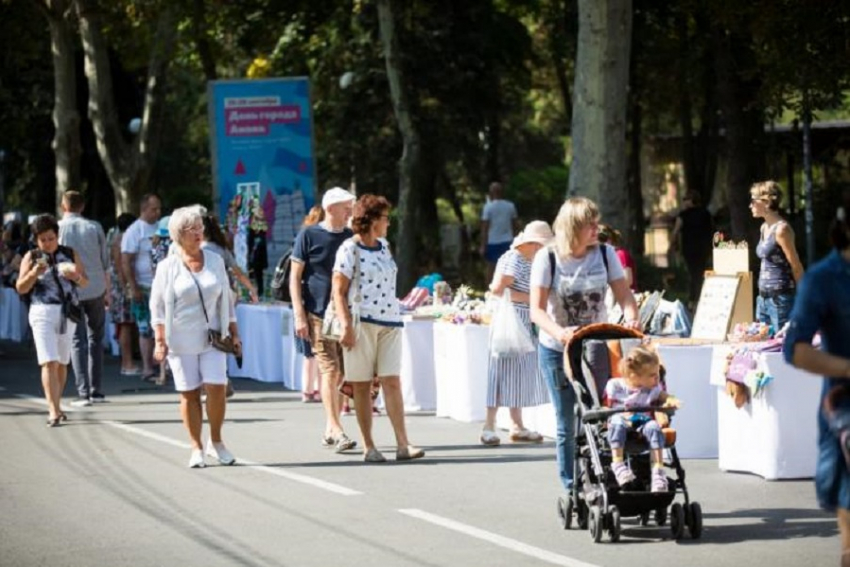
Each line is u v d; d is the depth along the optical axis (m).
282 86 70.31
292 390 50.44
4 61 106.62
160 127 89.38
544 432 37.00
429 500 28.66
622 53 58.69
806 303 18.23
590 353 25.05
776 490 29.02
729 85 88.62
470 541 24.72
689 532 24.69
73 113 86.62
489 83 111.94
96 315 46.62
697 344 33.53
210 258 33.00
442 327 41.38
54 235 41.03
